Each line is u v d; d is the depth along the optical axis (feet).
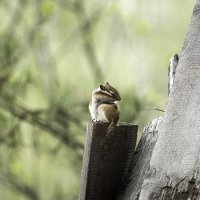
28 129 52.47
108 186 21.52
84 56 70.08
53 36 68.39
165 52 69.21
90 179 21.26
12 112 49.14
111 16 66.85
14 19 62.85
